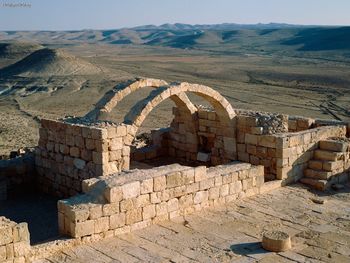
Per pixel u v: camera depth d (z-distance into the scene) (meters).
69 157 17.69
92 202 12.52
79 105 59.19
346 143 18.72
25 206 17.56
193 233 13.15
